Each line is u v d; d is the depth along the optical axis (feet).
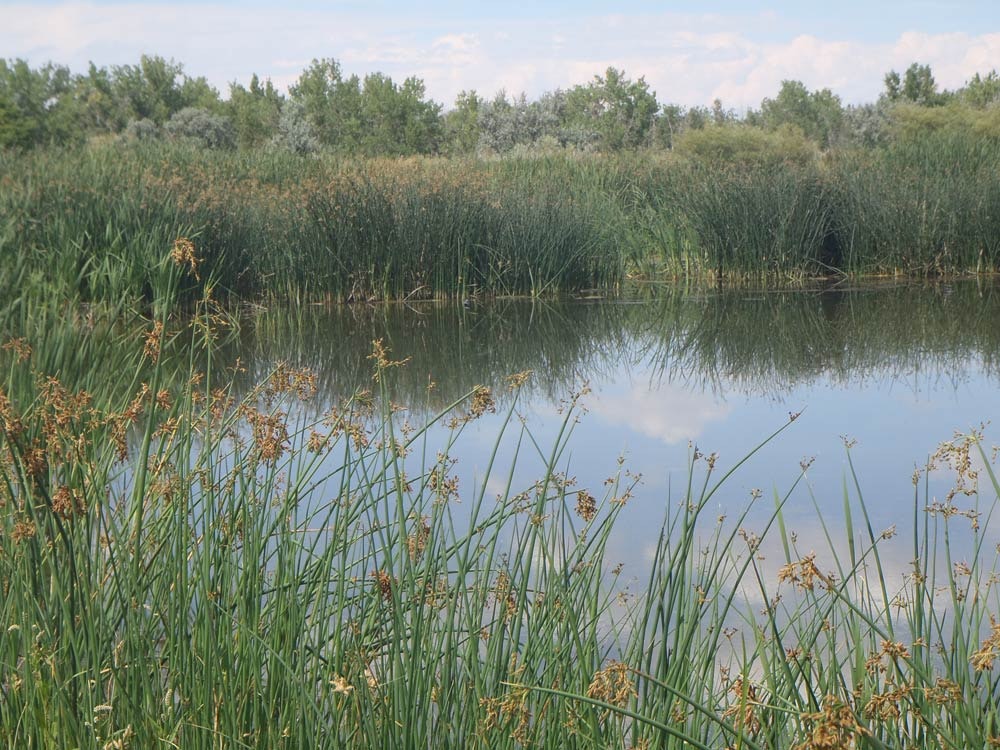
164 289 33.37
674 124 140.87
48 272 32.73
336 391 26.73
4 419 8.52
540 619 9.58
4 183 39.19
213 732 7.80
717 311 39.45
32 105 120.88
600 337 35.09
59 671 8.52
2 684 8.86
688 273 47.67
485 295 44.93
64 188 38.17
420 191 45.34
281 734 7.93
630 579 13.51
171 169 51.85
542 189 51.57
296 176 59.00
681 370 29.68
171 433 11.19
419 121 140.15
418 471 18.29
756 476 19.03
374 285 43.50
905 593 12.44
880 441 21.33
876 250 47.21
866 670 8.04
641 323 37.58
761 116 135.64
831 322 36.32
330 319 39.24
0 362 20.03
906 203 46.73
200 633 8.86
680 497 17.65
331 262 42.32
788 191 47.11
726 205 47.19
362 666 8.18
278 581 9.42
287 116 126.41
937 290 42.39
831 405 24.84
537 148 103.50
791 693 8.05
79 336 22.80
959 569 12.56
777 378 28.19
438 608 9.32
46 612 8.73
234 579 10.37
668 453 20.77
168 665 9.12
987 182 47.91
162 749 7.97
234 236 39.88
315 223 42.32
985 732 7.48
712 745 8.57
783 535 9.30
